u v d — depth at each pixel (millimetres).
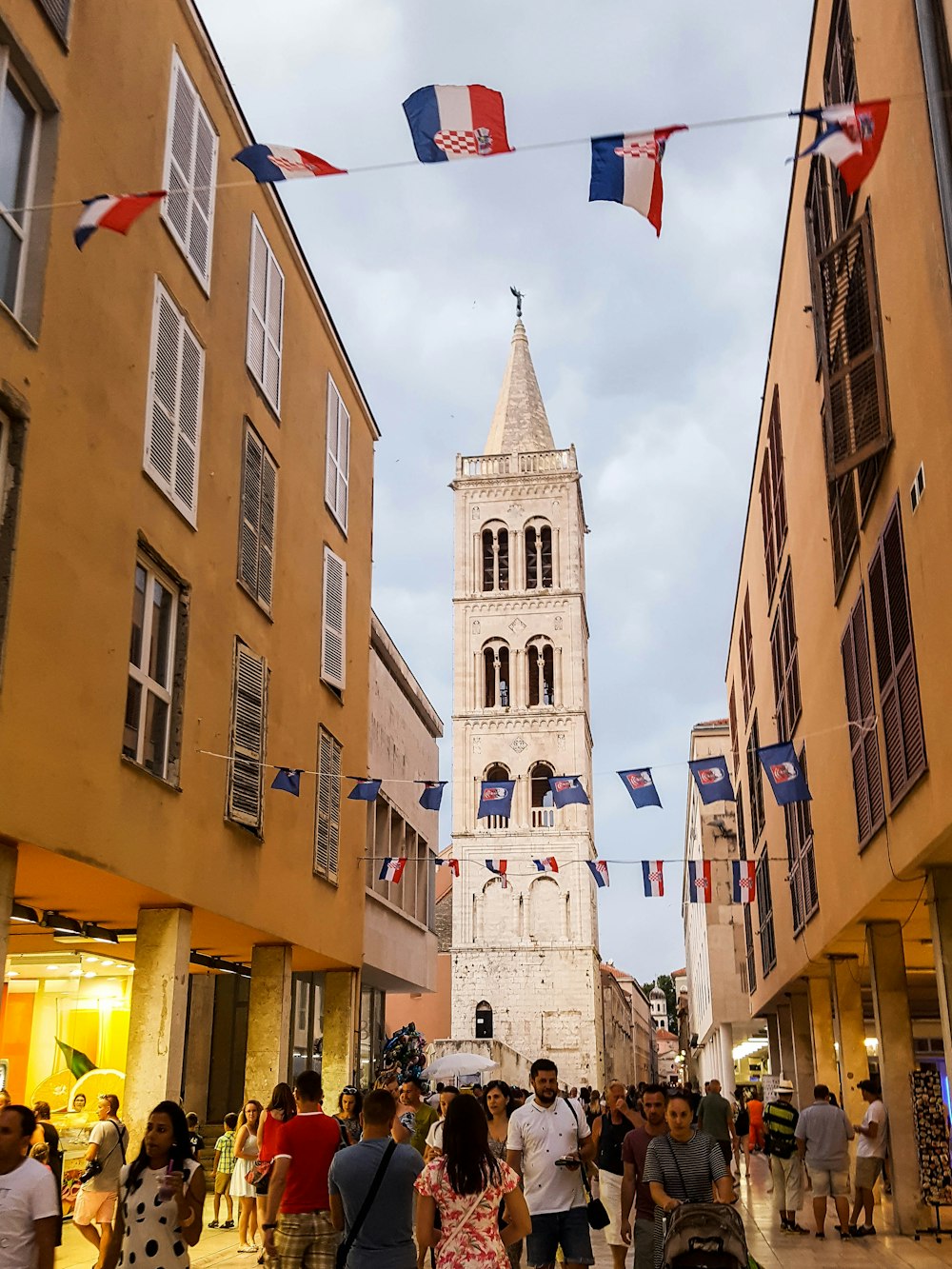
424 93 8906
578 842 70938
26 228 13078
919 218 12727
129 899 15984
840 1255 15891
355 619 27000
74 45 13969
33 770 12320
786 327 23797
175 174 17016
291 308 23000
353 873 25594
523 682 74750
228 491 18844
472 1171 7242
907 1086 18109
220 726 18031
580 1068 67312
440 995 77188
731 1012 54188
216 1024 27609
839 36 16906
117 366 14797
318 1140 9758
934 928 14906
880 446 14859
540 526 78125
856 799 18109
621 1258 13398
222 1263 14914
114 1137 13203
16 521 12195
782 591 26703
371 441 29891
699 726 59531
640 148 8562
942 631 12570
